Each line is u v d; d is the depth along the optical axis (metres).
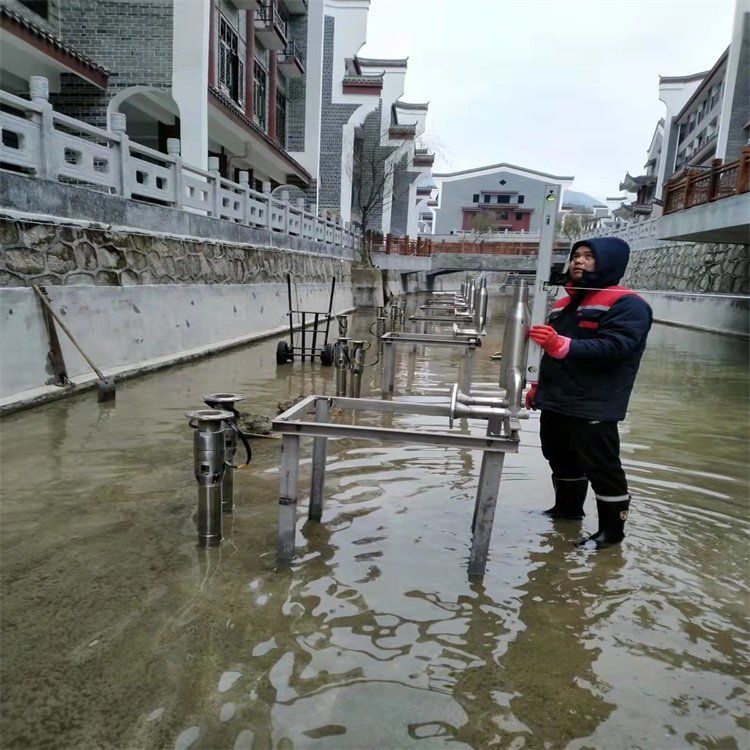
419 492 4.21
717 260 19.75
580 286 3.40
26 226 6.04
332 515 3.75
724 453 5.45
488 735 2.01
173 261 9.08
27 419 5.59
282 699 2.13
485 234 46.16
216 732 1.97
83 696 2.11
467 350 7.49
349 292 23.55
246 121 15.59
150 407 6.24
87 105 13.06
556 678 2.32
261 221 13.25
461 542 3.45
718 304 18.25
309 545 3.31
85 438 5.12
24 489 3.99
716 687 2.31
